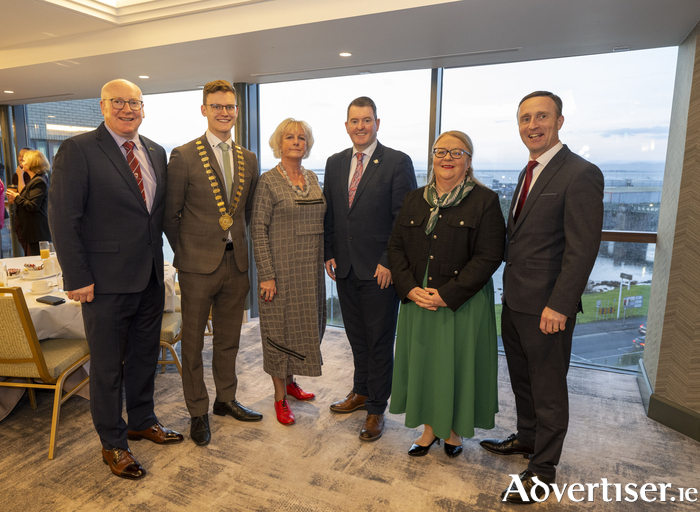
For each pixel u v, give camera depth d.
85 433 2.46
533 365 1.94
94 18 3.08
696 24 2.51
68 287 1.88
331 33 2.88
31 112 5.60
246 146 4.34
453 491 2.04
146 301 2.17
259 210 2.41
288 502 1.95
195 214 2.27
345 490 2.04
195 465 2.20
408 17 2.59
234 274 2.42
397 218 2.28
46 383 2.33
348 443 2.41
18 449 2.31
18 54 3.74
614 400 2.96
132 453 2.29
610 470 2.21
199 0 2.94
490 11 2.47
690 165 2.46
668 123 3.13
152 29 3.19
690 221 2.46
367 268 2.43
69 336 2.58
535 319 1.90
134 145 2.04
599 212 1.78
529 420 2.21
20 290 2.08
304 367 2.58
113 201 1.96
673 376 2.60
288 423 2.58
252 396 2.96
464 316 2.09
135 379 2.27
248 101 4.32
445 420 2.12
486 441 2.37
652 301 3.05
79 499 1.95
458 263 2.08
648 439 2.49
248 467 2.19
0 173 4.91
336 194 2.53
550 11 2.45
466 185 2.09
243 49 3.24
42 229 4.49
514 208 2.05
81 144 1.90
